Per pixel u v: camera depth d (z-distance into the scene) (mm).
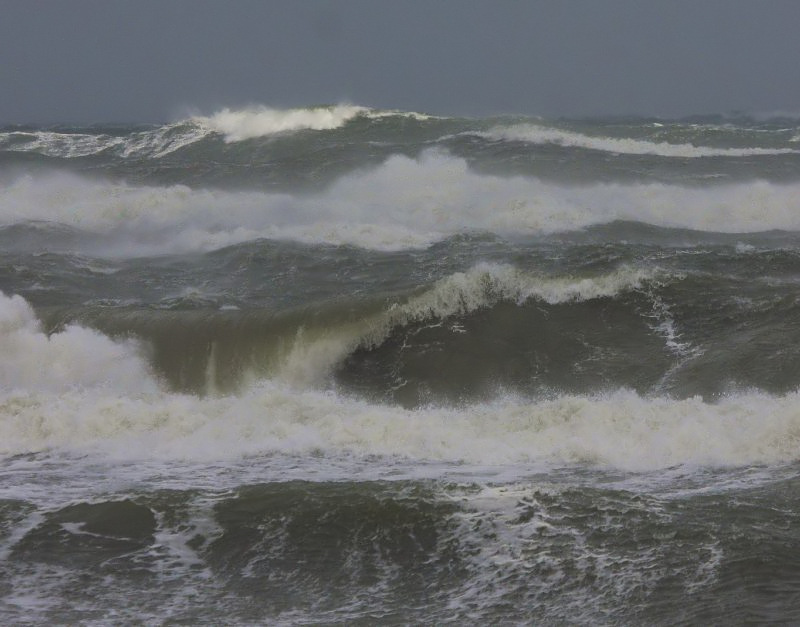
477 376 57375
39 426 47594
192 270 78938
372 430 45562
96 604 31266
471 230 87500
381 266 76812
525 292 64375
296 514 36781
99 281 76000
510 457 43000
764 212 95375
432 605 30891
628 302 63938
